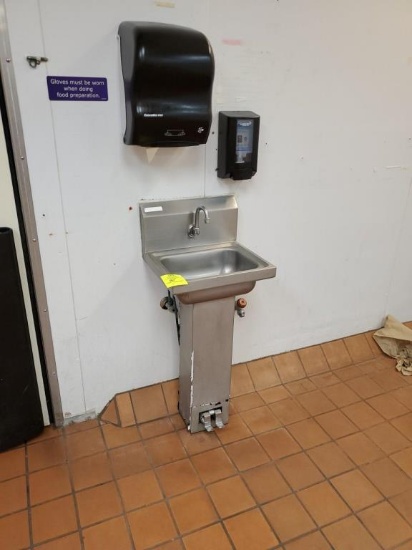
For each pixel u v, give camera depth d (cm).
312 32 186
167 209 184
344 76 201
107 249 182
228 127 176
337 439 200
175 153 179
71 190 167
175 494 170
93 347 196
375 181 232
